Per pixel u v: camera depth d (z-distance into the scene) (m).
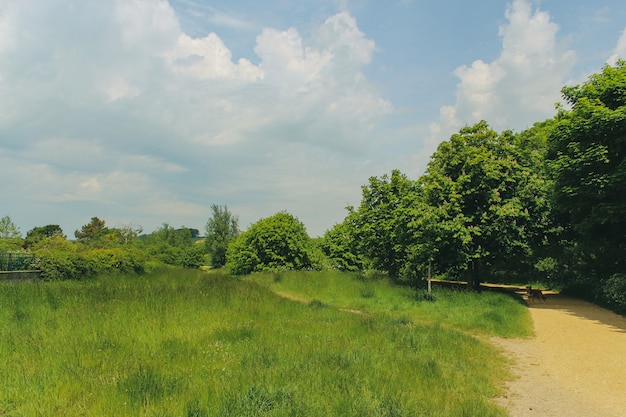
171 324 10.27
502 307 16.28
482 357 9.23
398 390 6.22
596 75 18.53
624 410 6.36
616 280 17.67
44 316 10.43
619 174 15.17
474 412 5.66
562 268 28.81
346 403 5.38
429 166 23.44
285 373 6.51
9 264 20.27
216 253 68.56
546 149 21.17
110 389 5.63
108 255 25.52
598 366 8.94
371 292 20.44
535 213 20.73
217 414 4.78
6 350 7.39
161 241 79.06
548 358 9.65
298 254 39.25
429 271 19.67
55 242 35.41
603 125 15.62
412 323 12.66
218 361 7.35
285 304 15.59
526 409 6.36
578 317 15.66
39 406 5.06
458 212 20.52
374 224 25.98
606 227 18.47
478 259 22.34
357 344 9.24
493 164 20.59
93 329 9.20
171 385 5.87
